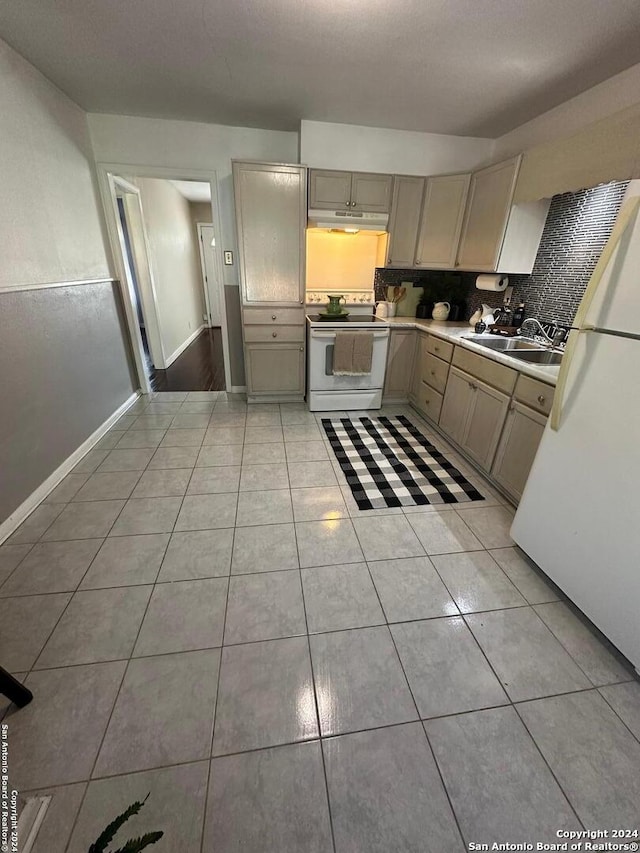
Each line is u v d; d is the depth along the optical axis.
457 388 2.68
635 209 1.17
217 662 1.29
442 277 3.66
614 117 1.89
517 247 2.69
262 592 1.57
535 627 1.46
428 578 1.67
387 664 1.31
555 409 1.49
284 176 2.92
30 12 1.70
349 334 3.19
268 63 2.10
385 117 2.80
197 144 3.09
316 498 2.20
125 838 0.90
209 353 5.63
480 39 1.82
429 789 1.00
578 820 0.95
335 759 1.05
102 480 2.34
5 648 1.32
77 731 1.09
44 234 2.28
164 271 4.89
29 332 2.08
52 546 1.79
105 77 2.30
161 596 1.54
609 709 1.19
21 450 1.99
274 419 3.29
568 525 1.48
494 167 2.73
